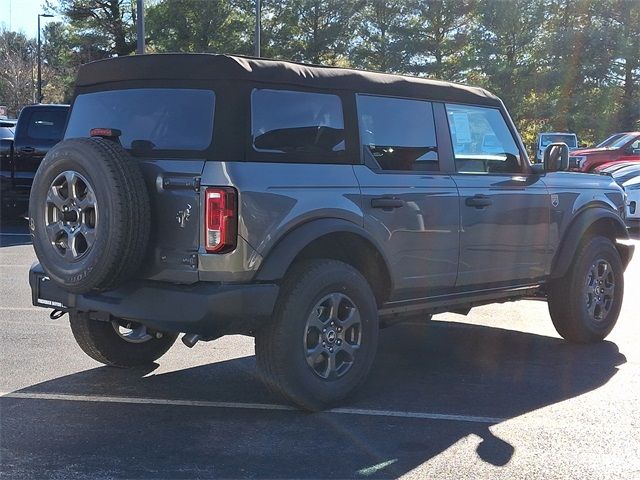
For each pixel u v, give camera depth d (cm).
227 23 4425
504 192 617
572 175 711
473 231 593
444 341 721
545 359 653
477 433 470
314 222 485
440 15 4572
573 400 537
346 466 419
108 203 445
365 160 531
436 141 584
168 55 490
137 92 506
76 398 532
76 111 546
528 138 4497
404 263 546
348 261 540
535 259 650
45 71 6344
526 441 458
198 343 691
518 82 4444
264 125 480
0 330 716
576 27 4456
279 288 477
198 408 514
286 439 458
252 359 640
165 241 464
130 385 565
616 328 774
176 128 483
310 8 4509
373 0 4556
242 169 459
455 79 4553
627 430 477
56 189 471
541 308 888
